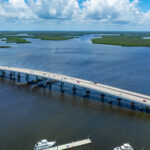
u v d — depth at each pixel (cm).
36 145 4209
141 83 9225
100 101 7156
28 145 4344
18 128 5034
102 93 7669
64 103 6900
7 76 10881
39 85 9100
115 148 4184
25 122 5366
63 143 4425
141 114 6050
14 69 10644
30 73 9625
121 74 10888
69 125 5238
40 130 4950
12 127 5088
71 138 4622
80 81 8225
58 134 4788
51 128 5062
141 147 4334
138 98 6444
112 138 4656
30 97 7462
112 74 10894
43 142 4266
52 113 6009
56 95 7769
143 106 6700
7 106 6506
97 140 4562
